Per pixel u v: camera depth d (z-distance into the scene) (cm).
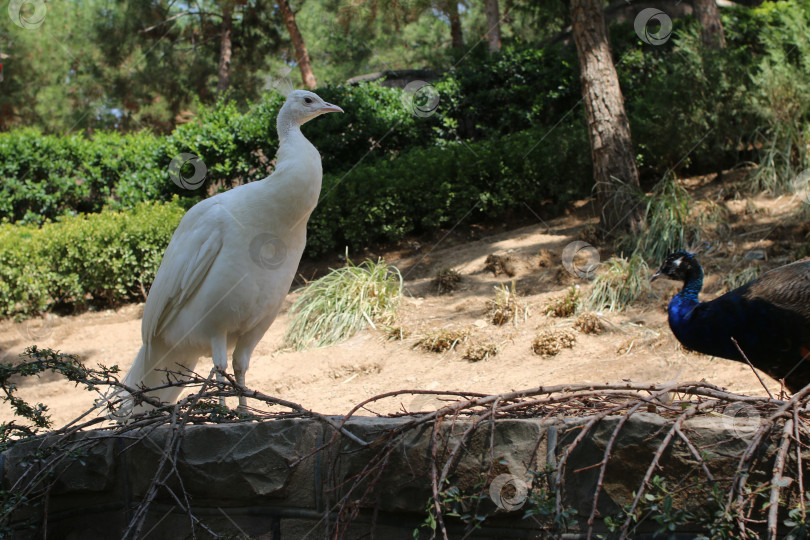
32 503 317
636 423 254
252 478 296
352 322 727
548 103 1222
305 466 293
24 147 1145
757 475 240
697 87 916
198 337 429
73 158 1177
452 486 260
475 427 272
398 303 767
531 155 1001
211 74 2023
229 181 1132
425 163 1012
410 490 277
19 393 704
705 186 938
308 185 407
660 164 964
